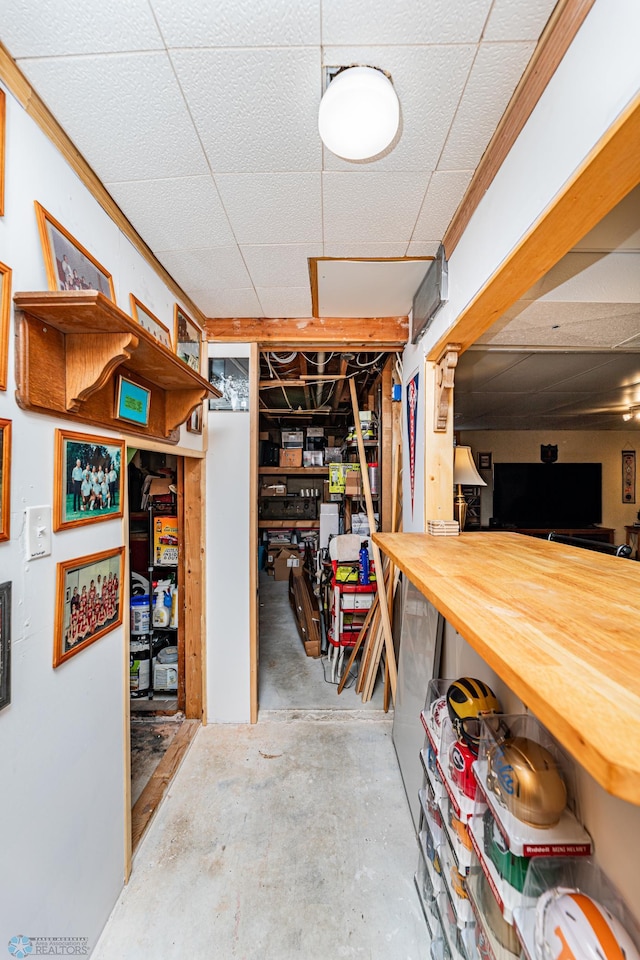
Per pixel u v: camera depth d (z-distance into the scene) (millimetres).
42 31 872
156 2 819
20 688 949
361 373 3584
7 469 918
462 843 1012
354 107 931
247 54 920
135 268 1592
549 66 887
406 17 842
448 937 1093
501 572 1046
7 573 916
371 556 2916
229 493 2451
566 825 801
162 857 1537
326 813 1740
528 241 1016
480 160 1228
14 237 947
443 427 1900
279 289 2072
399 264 1828
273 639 3729
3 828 886
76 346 1109
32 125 1010
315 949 1235
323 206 1441
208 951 1231
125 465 1485
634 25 657
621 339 2146
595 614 725
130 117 1073
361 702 2631
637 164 763
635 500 6320
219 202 1419
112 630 1372
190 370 1559
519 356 2752
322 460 4461
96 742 1271
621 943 606
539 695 467
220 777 1954
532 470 6281
